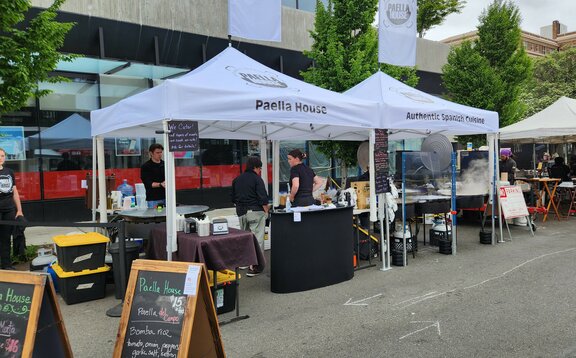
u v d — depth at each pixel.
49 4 10.19
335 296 5.39
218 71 5.54
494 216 8.60
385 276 6.24
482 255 7.37
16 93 6.75
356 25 9.91
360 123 6.21
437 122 7.27
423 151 7.82
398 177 8.84
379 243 7.34
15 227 7.14
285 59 14.39
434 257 7.34
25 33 6.77
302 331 4.34
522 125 12.21
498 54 15.23
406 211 7.13
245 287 5.90
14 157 10.31
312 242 5.68
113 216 7.01
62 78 7.54
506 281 5.82
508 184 9.45
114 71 11.40
